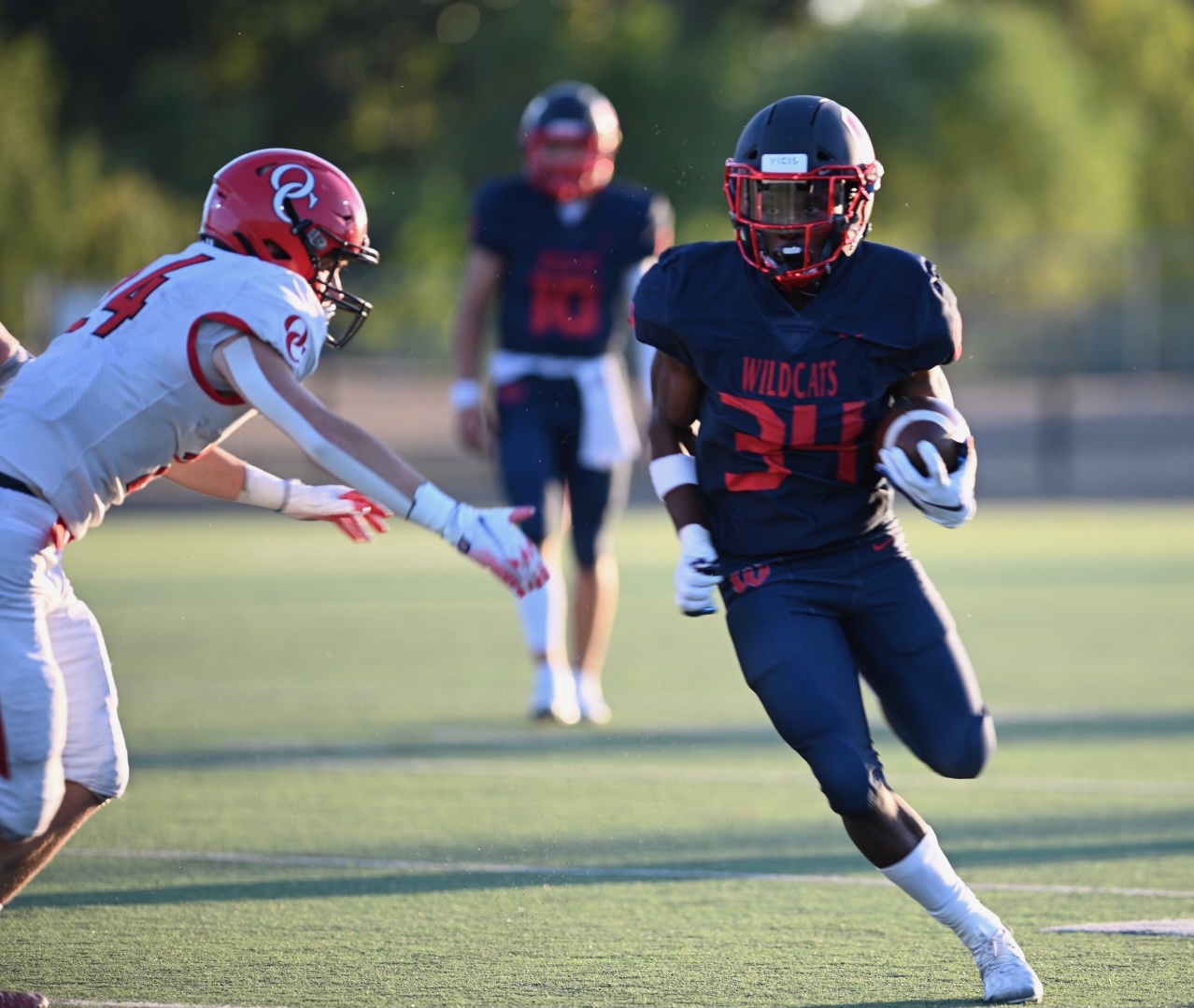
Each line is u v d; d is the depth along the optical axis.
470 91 122.69
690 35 131.00
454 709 25.14
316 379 86.25
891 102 113.75
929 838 11.57
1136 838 16.62
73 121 116.31
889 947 12.75
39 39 107.94
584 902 14.17
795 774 20.30
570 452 24.09
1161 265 97.19
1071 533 54.62
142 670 29.06
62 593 11.14
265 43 125.62
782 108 12.09
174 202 109.06
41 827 10.59
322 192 11.41
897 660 12.27
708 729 23.55
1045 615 35.97
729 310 12.29
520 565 10.45
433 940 12.94
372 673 28.84
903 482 11.69
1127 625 34.31
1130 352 96.12
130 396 10.73
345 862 15.64
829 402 12.08
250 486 12.57
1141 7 132.88
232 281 10.81
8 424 10.73
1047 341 97.12
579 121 23.80
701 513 12.75
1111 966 12.10
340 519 12.81
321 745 22.06
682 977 11.90
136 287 11.03
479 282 24.44
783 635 11.95
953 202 115.50
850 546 12.37
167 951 12.58
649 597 40.03
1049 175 115.69
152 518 63.38
